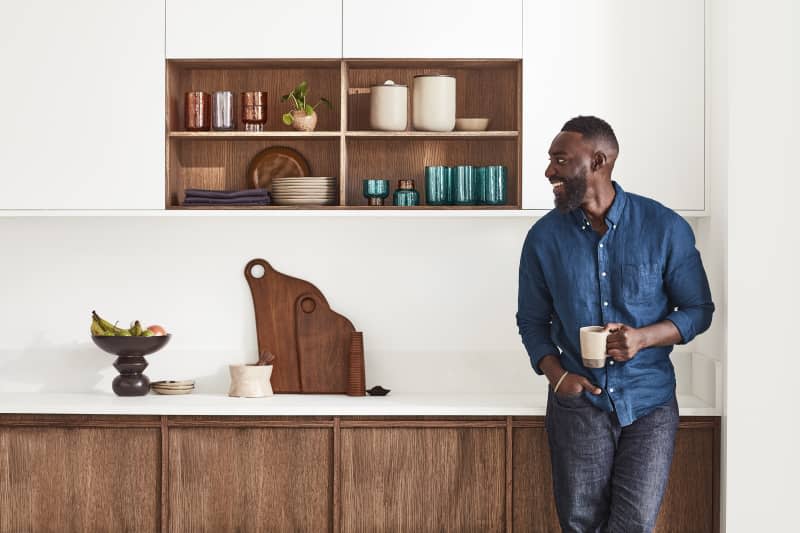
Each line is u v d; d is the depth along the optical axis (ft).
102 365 12.07
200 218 12.09
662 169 10.96
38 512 10.60
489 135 11.11
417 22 10.96
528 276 9.79
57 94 11.01
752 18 10.16
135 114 11.03
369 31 10.96
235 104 11.46
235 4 10.97
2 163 11.03
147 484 10.57
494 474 10.50
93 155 11.03
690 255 9.31
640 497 9.23
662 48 10.93
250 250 12.09
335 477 10.44
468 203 11.27
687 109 10.94
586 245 9.38
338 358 11.88
